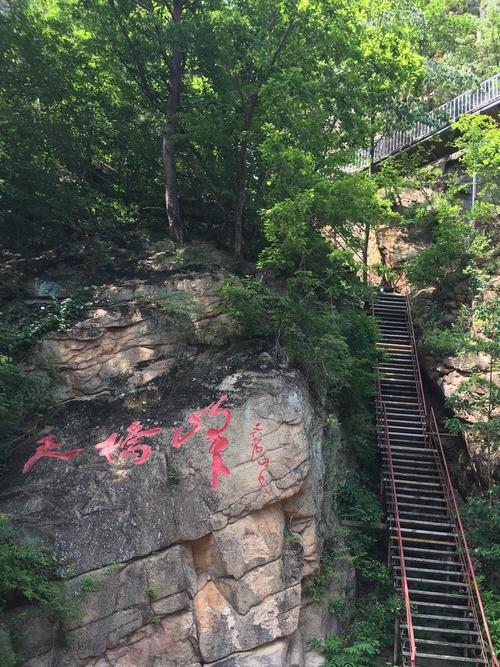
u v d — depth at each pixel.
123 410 9.93
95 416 9.95
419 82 16.70
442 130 17.92
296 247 11.29
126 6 13.55
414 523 10.94
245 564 8.48
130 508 8.52
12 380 9.74
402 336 15.81
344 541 10.81
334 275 12.86
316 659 8.78
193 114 12.97
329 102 12.84
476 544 10.59
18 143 13.15
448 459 13.60
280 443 9.27
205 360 10.58
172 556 8.27
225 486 8.81
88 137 14.71
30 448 9.48
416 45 19.23
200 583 8.37
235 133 12.88
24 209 13.11
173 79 13.84
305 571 9.14
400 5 18.73
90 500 8.60
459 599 10.23
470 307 14.75
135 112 15.19
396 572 10.51
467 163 15.55
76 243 13.54
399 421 13.20
